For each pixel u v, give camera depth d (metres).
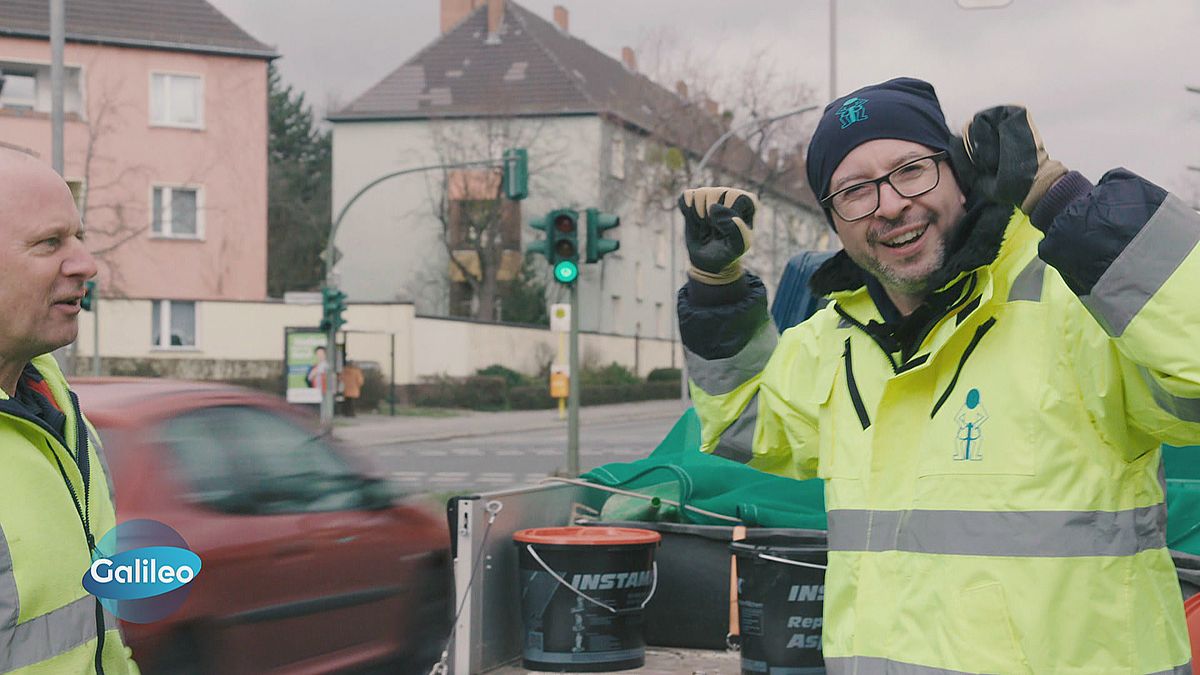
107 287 39.75
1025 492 2.38
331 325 29.83
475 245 55.12
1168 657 2.38
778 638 5.33
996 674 2.36
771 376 2.96
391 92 59.00
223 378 40.53
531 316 55.53
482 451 26.88
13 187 2.44
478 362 44.69
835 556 2.65
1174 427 2.29
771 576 5.36
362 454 6.70
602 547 5.61
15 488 2.33
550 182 56.03
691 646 6.10
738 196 2.90
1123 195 2.21
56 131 19.39
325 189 74.94
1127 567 2.36
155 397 5.78
